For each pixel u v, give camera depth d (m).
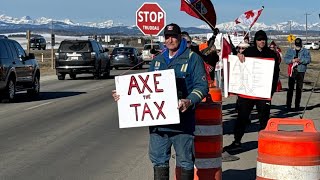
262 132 5.77
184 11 11.01
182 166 6.28
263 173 5.71
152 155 6.31
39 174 8.80
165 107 6.11
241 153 10.55
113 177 8.62
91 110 17.62
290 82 17.06
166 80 6.10
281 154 5.57
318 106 18.44
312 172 5.55
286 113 16.58
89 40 32.25
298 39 16.78
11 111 17.27
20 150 10.79
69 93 23.97
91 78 34.56
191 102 6.06
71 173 8.88
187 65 6.27
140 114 6.18
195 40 16.86
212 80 11.58
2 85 19.22
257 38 10.16
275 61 10.14
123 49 43.56
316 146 5.57
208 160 6.99
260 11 14.41
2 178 8.52
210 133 6.98
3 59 19.30
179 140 6.22
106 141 11.91
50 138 12.22
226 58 10.22
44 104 19.44
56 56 32.12
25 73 21.00
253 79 9.97
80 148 11.05
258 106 10.29
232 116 15.86
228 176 8.62
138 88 6.17
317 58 68.38
